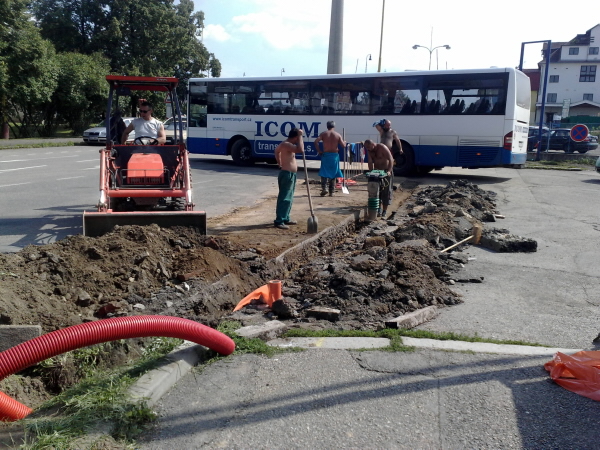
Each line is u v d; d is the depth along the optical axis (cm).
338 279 654
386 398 395
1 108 3344
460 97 1817
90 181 1597
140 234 720
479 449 335
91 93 3831
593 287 705
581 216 1241
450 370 439
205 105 2233
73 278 593
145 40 4488
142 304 573
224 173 1970
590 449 332
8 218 1053
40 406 386
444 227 977
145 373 410
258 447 337
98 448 318
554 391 403
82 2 4400
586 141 3288
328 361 454
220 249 780
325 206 1299
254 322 564
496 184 1833
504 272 776
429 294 641
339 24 2338
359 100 1958
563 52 7238
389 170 1223
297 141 986
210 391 405
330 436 348
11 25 3106
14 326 446
